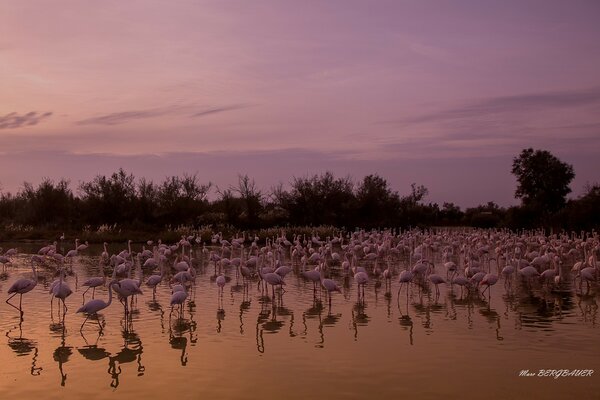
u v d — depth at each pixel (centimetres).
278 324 1561
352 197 6544
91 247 4231
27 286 1703
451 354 1270
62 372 1168
